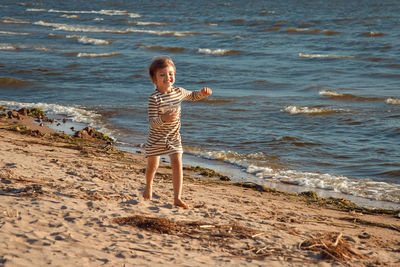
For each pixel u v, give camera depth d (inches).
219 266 138.2
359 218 245.4
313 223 210.1
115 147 416.5
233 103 631.8
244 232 171.9
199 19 2037.4
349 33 1513.3
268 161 396.2
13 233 148.1
